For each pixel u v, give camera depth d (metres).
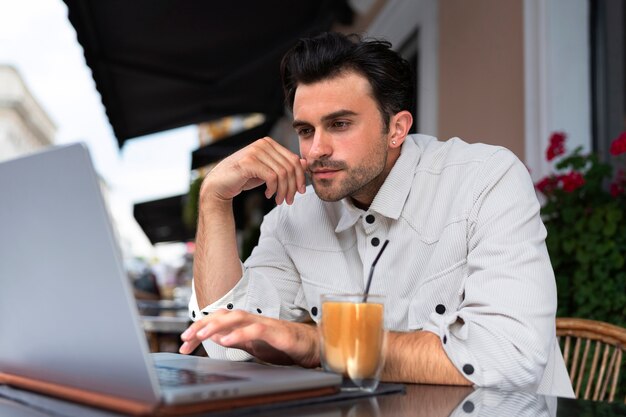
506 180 1.38
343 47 1.31
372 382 0.94
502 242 1.27
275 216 1.69
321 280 1.52
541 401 0.92
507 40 3.48
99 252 0.71
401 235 1.46
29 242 0.79
